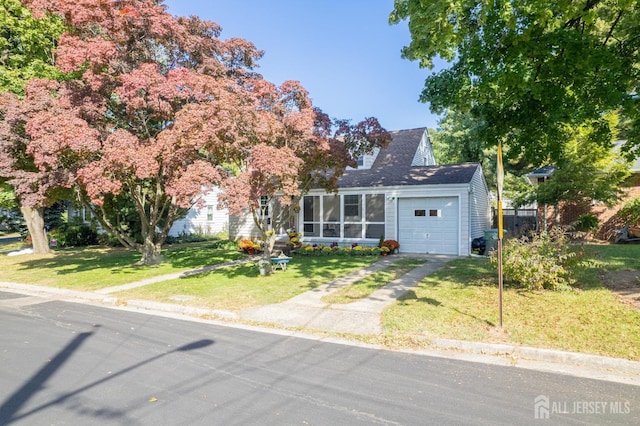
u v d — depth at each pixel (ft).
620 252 42.88
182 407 12.17
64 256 57.41
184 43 39.99
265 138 32.09
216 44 43.60
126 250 66.18
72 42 34.19
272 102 36.14
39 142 31.58
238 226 68.08
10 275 41.60
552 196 55.21
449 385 13.79
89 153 32.99
